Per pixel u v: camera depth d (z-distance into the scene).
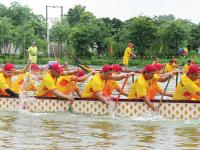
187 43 75.31
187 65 29.80
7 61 69.38
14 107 15.48
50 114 14.68
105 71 14.58
